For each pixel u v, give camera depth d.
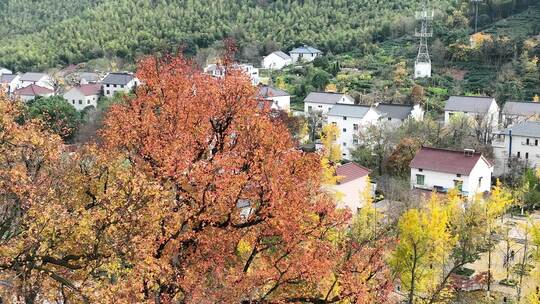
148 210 17.02
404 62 116.19
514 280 38.03
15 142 20.36
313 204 19.80
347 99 92.75
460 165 54.66
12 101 27.20
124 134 21.38
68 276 17.81
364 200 42.78
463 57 114.19
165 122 21.16
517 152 65.81
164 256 18.06
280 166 19.36
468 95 92.94
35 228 16.34
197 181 18.95
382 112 83.44
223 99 20.94
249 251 20.78
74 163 22.02
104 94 102.75
